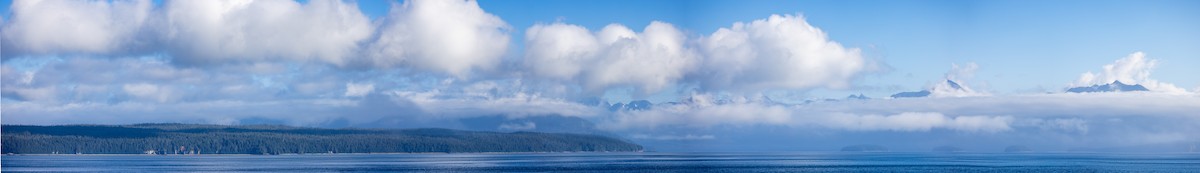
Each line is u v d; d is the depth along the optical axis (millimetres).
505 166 197500
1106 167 199375
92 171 168000
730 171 180000
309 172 167250
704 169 188125
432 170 177000
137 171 169125
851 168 198500
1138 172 174125
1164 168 191125
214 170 174875
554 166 199750
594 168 188750
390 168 185250
